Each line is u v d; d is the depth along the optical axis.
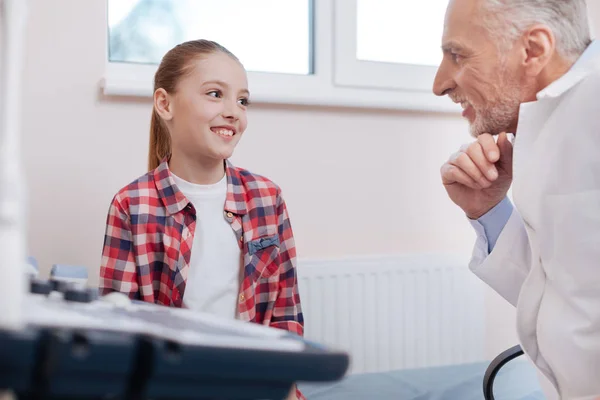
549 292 1.15
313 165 1.93
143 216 1.36
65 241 1.68
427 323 2.00
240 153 1.84
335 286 1.89
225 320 0.62
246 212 1.43
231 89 1.39
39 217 1.66
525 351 1.20
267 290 1.44
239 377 0.47
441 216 2.09
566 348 1.10
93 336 0.43
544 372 1.17
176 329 0.51
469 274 2.04
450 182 1.33
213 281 1.37
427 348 2.00
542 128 1.13
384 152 2.02
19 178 0.46
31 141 1.65
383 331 1.94
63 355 0.42
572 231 1.09
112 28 1.81
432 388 1.66
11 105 0.46
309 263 1.85
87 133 1.70
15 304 0.43
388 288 1.95
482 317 2.07
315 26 2.00
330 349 0.52
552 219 1.12
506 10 1.13
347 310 1.90
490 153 1.21
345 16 2.02
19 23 0.47
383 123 2.02
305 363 0.49
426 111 2.05
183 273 1.35
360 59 2.04
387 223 2.02
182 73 1.38
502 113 1.20
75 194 1.69
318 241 1.93
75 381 0.43
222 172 1.44
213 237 1.39
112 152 1.72
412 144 2.05
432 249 2.08
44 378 0.42
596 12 2.26
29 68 1.65
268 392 0.49
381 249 2.02
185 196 1.39
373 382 1.70
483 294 2.07
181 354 0.45
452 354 2.03
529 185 1.13
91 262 1.70
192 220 1.38
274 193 1.48
